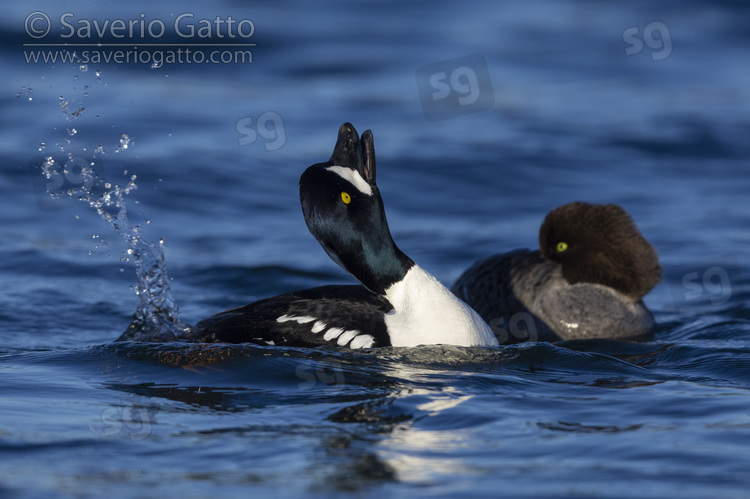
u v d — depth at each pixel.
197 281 12.98
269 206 16.45
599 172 18.23
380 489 5.61
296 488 5.62
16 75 22.16
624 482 5.66
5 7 26.16
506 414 7.02
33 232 14.49
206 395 7.46
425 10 30.17
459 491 5.58
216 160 18.28
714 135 20.23
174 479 5.73
